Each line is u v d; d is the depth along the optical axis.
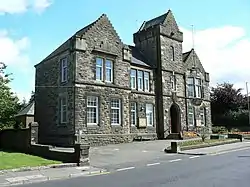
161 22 37.16
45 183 11.41
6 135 26.28
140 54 37.28
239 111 51.47
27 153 20.97
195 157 18.98
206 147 25.58
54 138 28.69
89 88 27.48
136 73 33.72
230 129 48.25
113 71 29.73
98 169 14.59
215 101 53.47
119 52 30.62
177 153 21.59
